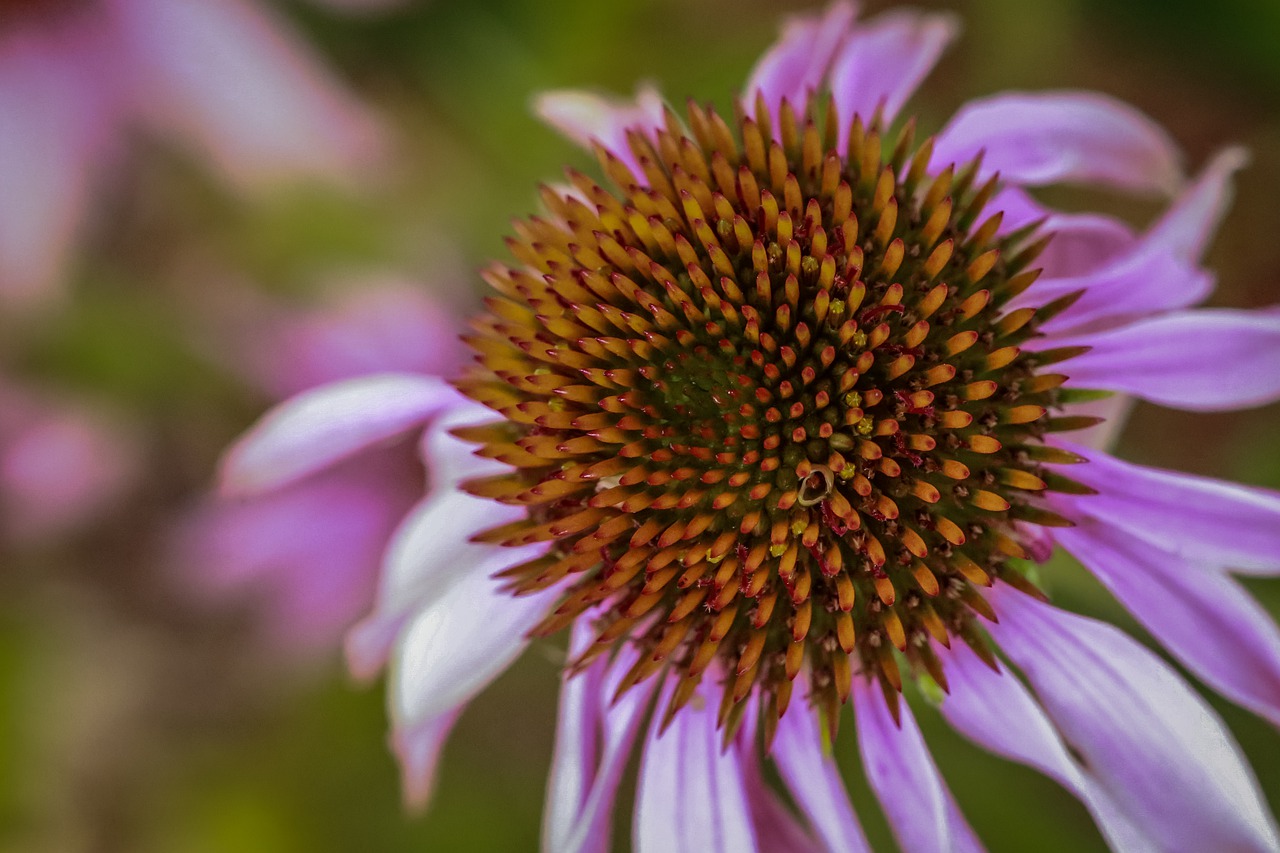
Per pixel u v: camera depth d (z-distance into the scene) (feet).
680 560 0.59
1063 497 0.60
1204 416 0.76
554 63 0.74
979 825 0.71
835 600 0.59
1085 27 0.76
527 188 0.75
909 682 0.60
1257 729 0.70
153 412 0.76
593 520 0.60
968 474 0.59
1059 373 0.60
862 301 0.59
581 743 0.61
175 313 0.75
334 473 0.74
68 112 0.69
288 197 0.72
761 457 0.59
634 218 0.60
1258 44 0.74
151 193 0.75
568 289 0.60
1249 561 0.58
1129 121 0.62
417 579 0.62
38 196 0.69
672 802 0.61
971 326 0.59
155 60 0.69
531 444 0.60
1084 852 0.70
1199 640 0.59
